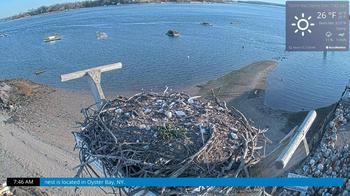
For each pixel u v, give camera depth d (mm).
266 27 74062
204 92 37469
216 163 10523
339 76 38969
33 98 37625
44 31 77125
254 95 35281
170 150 10789
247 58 49375
